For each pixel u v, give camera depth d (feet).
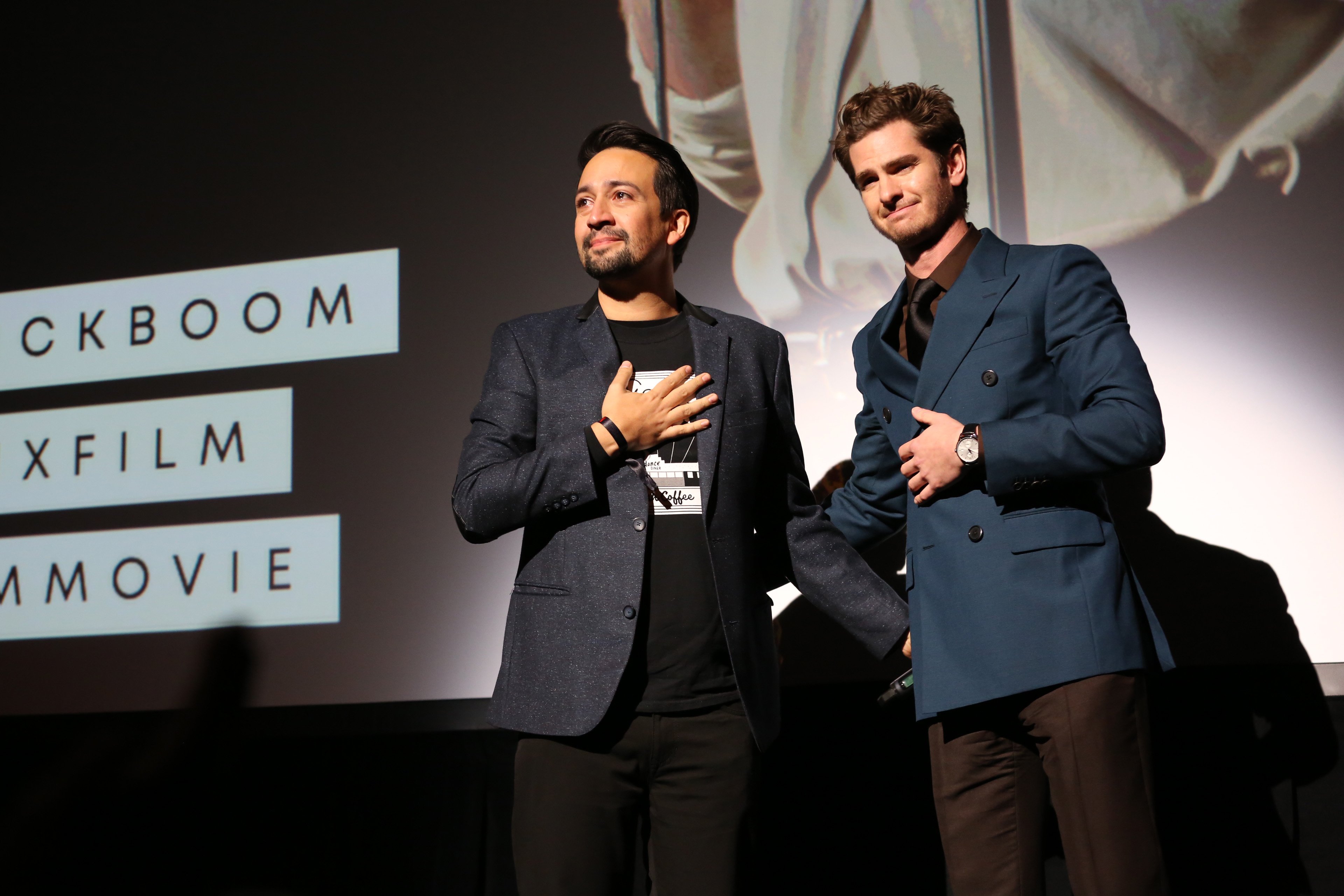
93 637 7.32
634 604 4.54
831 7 7.06
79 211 7.97
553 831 4.45
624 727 4.51
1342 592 6.04
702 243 7.00
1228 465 6.26
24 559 7.52
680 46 7.24
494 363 5.26
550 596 4.68
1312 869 5.93
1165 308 6.43
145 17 8.14
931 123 5.19
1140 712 4.48
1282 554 6.15
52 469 7.62
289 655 7.06
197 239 7.75
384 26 7.74
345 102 7.70
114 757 7.11
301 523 7.21
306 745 6.99
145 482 7.48
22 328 7.88
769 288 6.88
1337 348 6.20
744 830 4.62
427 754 6.85
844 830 6.49
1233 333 6.34
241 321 7.56
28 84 8.21
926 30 6.91
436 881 6.70
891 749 6.48
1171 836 6.16
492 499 4.62
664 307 5.38
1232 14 6.56
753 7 7.16
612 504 4.70
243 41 7.96
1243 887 6.03
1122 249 6.53
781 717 6.59
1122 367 4.59
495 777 6.73
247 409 7.43
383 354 7.32
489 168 7.40
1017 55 6.78
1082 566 4.57
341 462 7.23
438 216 7.41
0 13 8.38
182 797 7.05
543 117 7.38
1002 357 4.85
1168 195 6.50
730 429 4.99
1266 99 6.45
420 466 7.13
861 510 5.85
